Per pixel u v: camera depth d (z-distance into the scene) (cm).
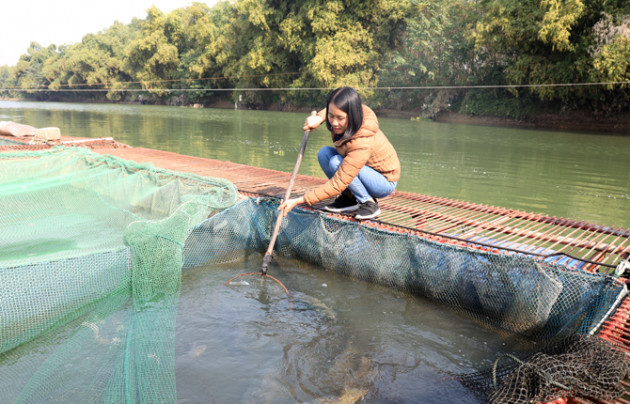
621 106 1925
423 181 826
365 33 3141
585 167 989
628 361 212
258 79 3803
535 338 294
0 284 254
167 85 5016
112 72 6219
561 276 283
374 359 266
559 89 2044
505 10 2111
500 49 2316
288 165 973
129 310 290
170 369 235
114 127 1897
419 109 2877
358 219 394
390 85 2970
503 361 262
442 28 2681
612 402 200
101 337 258
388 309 332
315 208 433
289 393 231
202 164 697
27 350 257
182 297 335
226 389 231
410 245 348
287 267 405
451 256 329
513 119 2338
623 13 1830
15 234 422
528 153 1205
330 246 390
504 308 305
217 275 382
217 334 285
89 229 448
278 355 265
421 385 241
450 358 270
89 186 512
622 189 774
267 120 2416
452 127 2089
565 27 1878
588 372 199
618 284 261
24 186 483
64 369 228
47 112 3145
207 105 4641
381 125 2144
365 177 376
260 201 435
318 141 1445
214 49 4294
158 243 310
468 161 1061
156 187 501
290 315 316
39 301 267
